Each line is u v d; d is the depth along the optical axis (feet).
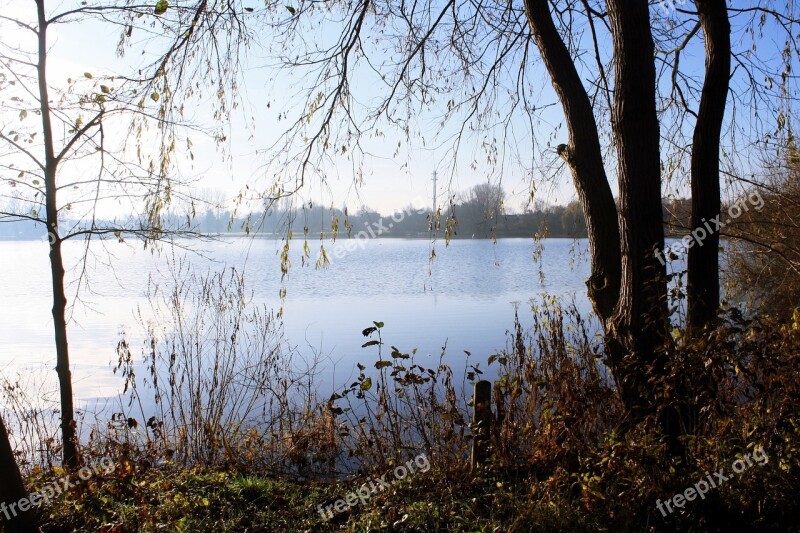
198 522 16.98
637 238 17.49
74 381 36.29
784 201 35.88
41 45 19.01
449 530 15.64
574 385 18.93
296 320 60.34
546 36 19.33
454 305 71.67
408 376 19.27
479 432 18.44
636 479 15.14
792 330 15.93
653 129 17.56
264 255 162.30
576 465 17.51
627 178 17.62
